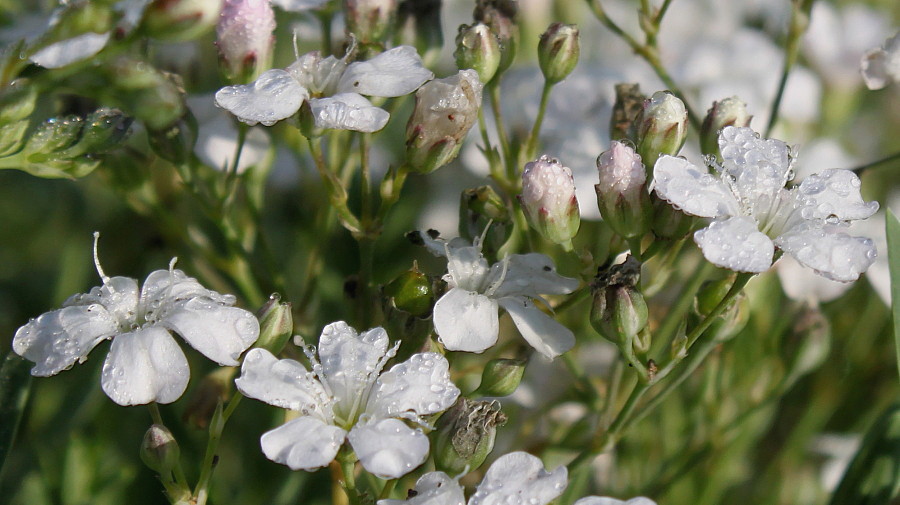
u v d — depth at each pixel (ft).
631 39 0.69
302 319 0.67
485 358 0.70
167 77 0.64
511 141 0.72
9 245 0.76
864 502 0.64
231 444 0.71
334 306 0.73
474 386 0.67
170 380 0.59
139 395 0.59
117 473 0.69
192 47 0.69
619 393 0.68
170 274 0.61
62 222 0.76
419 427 0.61
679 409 0.71
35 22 0.63
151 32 0.57
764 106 0.76
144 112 0.57
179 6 0.57
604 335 0.61
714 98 0.75
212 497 0.69
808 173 0.77
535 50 0.76
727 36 0.79
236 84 0.64
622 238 0.63
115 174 0.67
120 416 0.70
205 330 0.60
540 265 0.63
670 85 0.69
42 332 0.60
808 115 0.77
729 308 0.62
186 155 0.65
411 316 0.62
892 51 0.67
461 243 0.63
